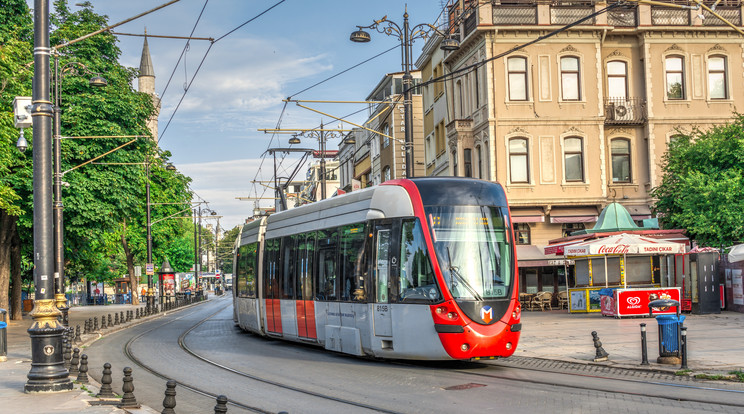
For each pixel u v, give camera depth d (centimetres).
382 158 6272
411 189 1670
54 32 4150
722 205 3288
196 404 1262
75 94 4091
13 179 3550
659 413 1028
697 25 4003
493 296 1577
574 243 3322
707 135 3619
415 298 1600
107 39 4316
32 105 1377
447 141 4428
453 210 1622
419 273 1600
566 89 3953
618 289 2903
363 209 1812
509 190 3872
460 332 1534
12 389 1396
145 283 10519
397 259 1658
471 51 4109
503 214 1662
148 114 4500
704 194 3322
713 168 3450
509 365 1628
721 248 3328
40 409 1159
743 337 1978
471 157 4147
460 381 1389
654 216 3922
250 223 2806
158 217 6656
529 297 3731
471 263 1589
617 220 3397
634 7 4003
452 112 4494
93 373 1764
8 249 3891
